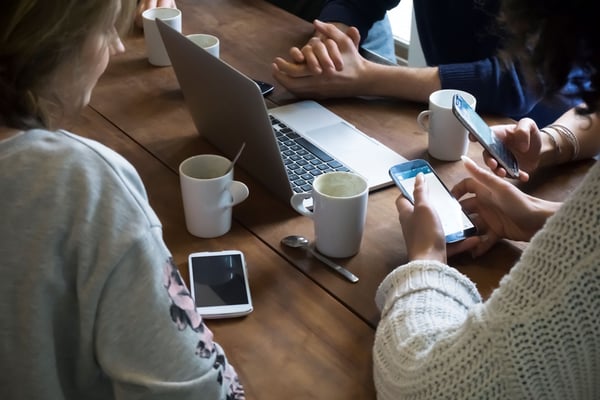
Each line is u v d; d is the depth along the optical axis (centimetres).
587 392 74
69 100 71
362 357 90
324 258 106
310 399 84
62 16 62
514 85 145
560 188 124
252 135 114
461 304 89
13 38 62
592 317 68
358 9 189
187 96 132
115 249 66
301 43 176
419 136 138
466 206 113
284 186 115
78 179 66
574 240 68
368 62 151
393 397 81
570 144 129
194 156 122
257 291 100
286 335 93
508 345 71
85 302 66
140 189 72
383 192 122
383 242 110
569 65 71
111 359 68
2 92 64
